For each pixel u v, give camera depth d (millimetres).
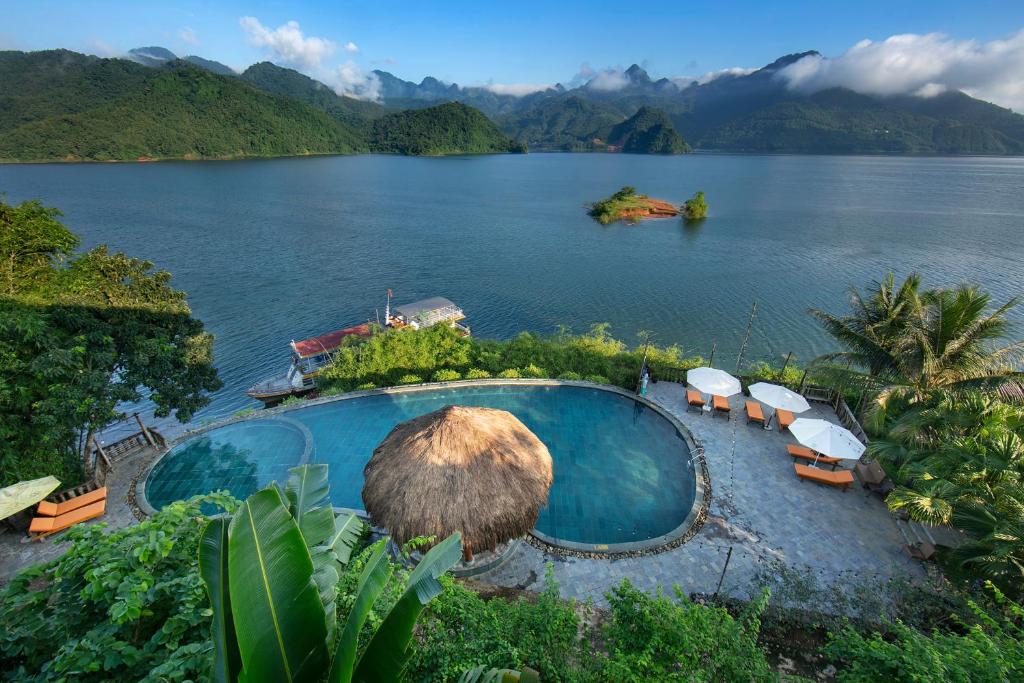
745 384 21516
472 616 7066
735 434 18312
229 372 38906
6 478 15000
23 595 5453
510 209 119188
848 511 14492
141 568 5391
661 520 14766
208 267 64625
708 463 16609
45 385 16297
